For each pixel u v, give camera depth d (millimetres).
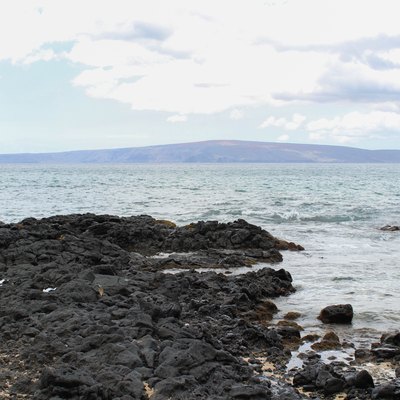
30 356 10625
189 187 79812
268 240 26734
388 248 28078
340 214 43000
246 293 17141
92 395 8797
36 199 57000
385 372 11180
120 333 11555
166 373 9789
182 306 15625
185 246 26250
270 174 151250
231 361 10766
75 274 16875
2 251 20688
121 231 26641
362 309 16359
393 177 129250
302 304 17078
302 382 10406
